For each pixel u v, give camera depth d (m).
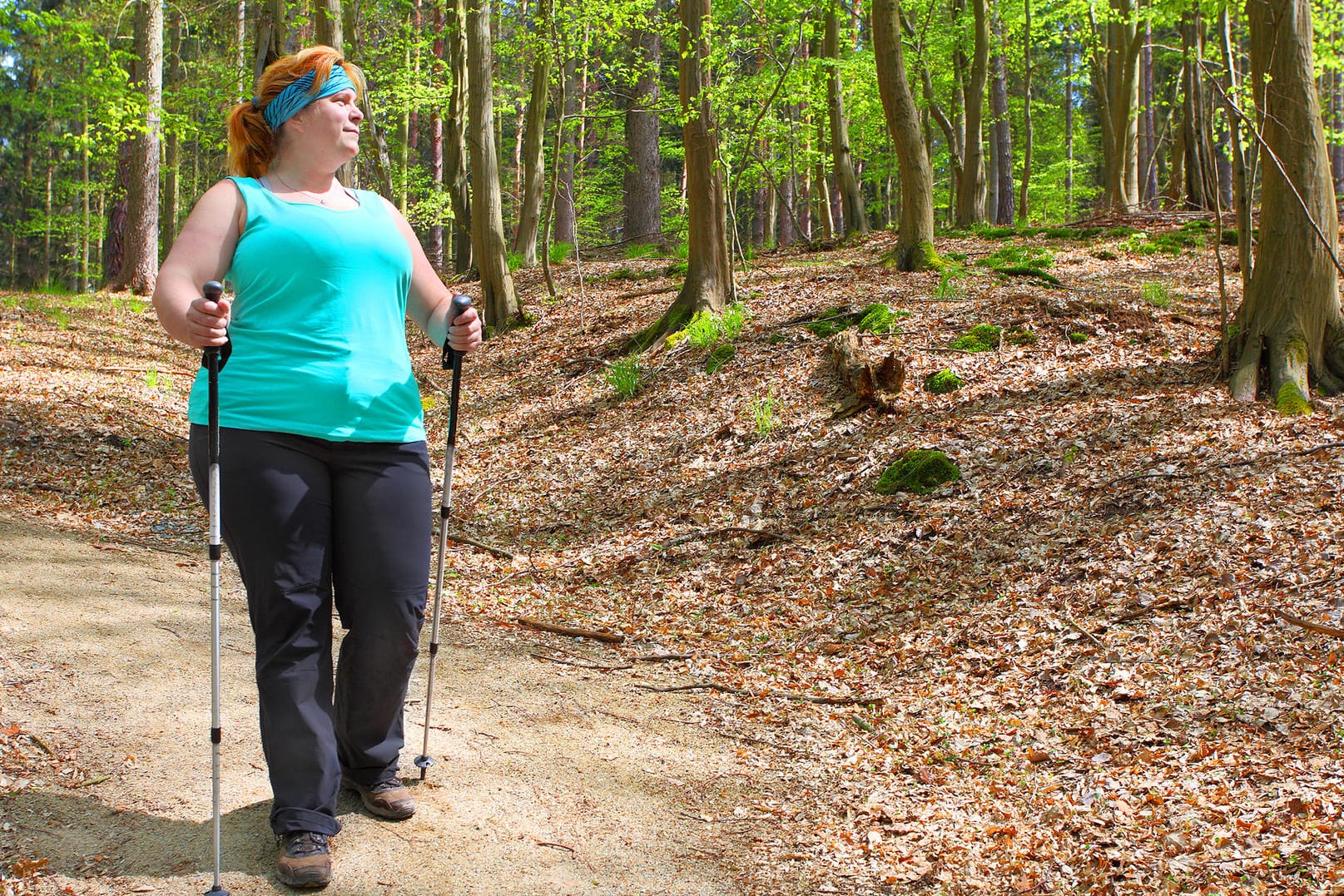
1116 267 12.10
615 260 18.53
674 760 3.78
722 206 11.15
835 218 30.25
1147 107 23.25
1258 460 5.94
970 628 4.95
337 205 2.80
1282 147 6.90
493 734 3.84
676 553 6.51
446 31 17.52
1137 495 5.85
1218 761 3.49
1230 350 7.23
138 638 4.41
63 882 2.62
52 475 7.46
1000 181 23.61
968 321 9.45
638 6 13.76
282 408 2.64
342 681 2.90
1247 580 4.77
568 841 3.08
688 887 2.89
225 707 3.79
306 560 2.66
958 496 6.45
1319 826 2.96
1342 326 6.94
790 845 3.16
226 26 20.73
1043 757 3.72
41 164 32.41
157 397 10.03
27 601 4.72
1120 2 18.69
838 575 5.86
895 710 4.29
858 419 7.98
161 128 16.61
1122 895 2.80
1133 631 4.58
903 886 2.94
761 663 4.92
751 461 7.79
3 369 10.26
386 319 2.82
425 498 2.87
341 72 2.76
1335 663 3.97
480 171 13.71
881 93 12.30
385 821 3.04
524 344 12.74
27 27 12.59
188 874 2.69
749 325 10.58
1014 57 26.88
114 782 3.16
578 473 8.32
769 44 14.20
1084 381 7.84
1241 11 10.50
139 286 17.08
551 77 17.53
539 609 5.71
